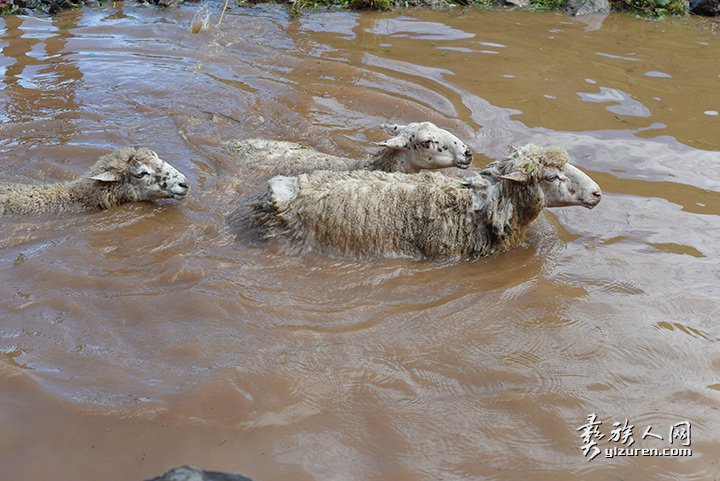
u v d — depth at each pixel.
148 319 3.44
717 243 3.85
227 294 3.54
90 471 2.99
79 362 3.28
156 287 3.58
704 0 6.19
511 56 5.40
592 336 3.43
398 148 4.15
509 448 3.08
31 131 4.54
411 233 3.78
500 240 3.80
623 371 3.31
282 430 3.10
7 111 4.71
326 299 3.55
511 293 3.60
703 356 3.36
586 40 5.66
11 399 3.15
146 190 4.04
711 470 3.04
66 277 3.60
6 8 6.04
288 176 3.98
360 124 4.71
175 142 4.50
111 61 5.31
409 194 3.80
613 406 3.20
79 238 3.82
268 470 3.00
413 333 3.42
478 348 3.38
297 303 3.53
